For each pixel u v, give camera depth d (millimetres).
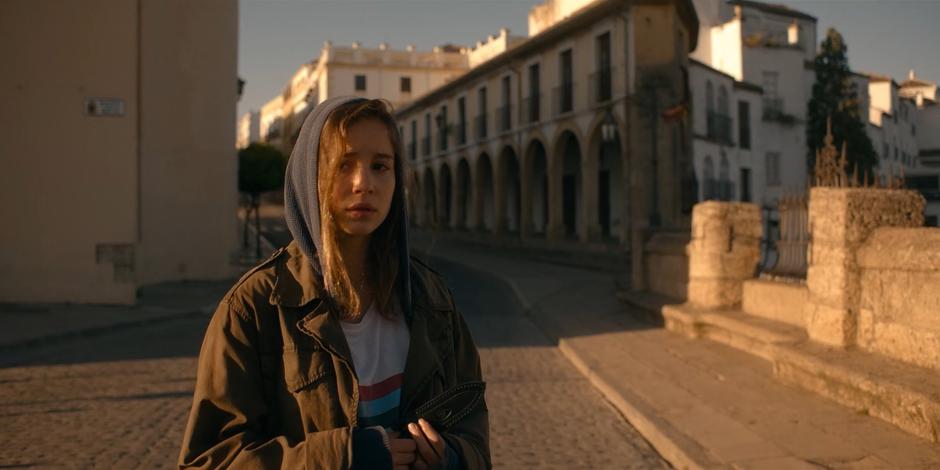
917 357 5324
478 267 24422
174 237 17438
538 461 5016
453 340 1803
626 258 22656
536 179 34438
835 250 6129
